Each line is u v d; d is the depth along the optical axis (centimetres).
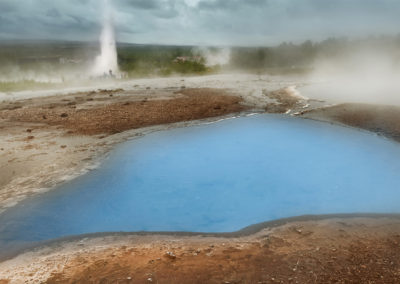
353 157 749
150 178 643
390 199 549
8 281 329
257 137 902
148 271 336
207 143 854
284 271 331
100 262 359
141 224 482
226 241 407
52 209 509
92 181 612
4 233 437
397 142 823
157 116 1105
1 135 894
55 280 326
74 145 808
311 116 1100
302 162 742
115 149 783
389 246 376
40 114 1145
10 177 622
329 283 309
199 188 612
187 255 370
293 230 429
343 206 527
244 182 639
